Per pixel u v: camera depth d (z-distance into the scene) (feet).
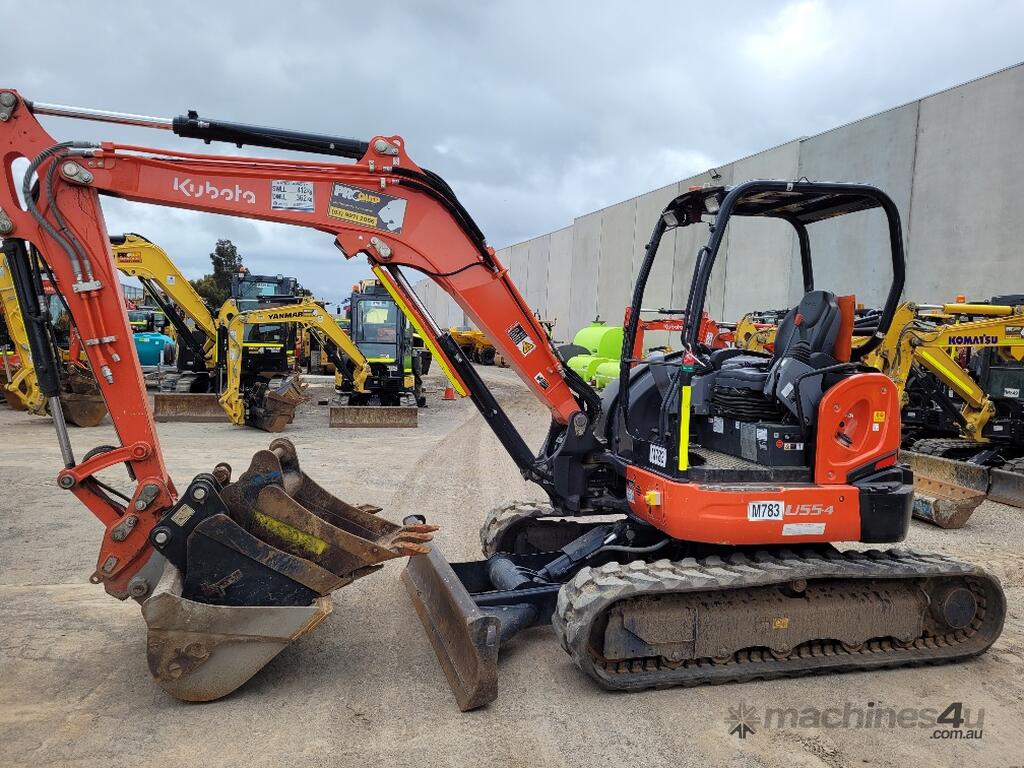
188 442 36.01
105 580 12.76
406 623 15.08
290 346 51.70
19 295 12.55
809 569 13.07
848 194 13.97
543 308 133.18
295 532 12.04
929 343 29.53
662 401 14.67
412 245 13.70
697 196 13.88
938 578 14.29
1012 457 31.09
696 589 12.44
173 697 11.72
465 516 23.50
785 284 62.39
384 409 44.80
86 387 39.50
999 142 45.62
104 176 12.31
